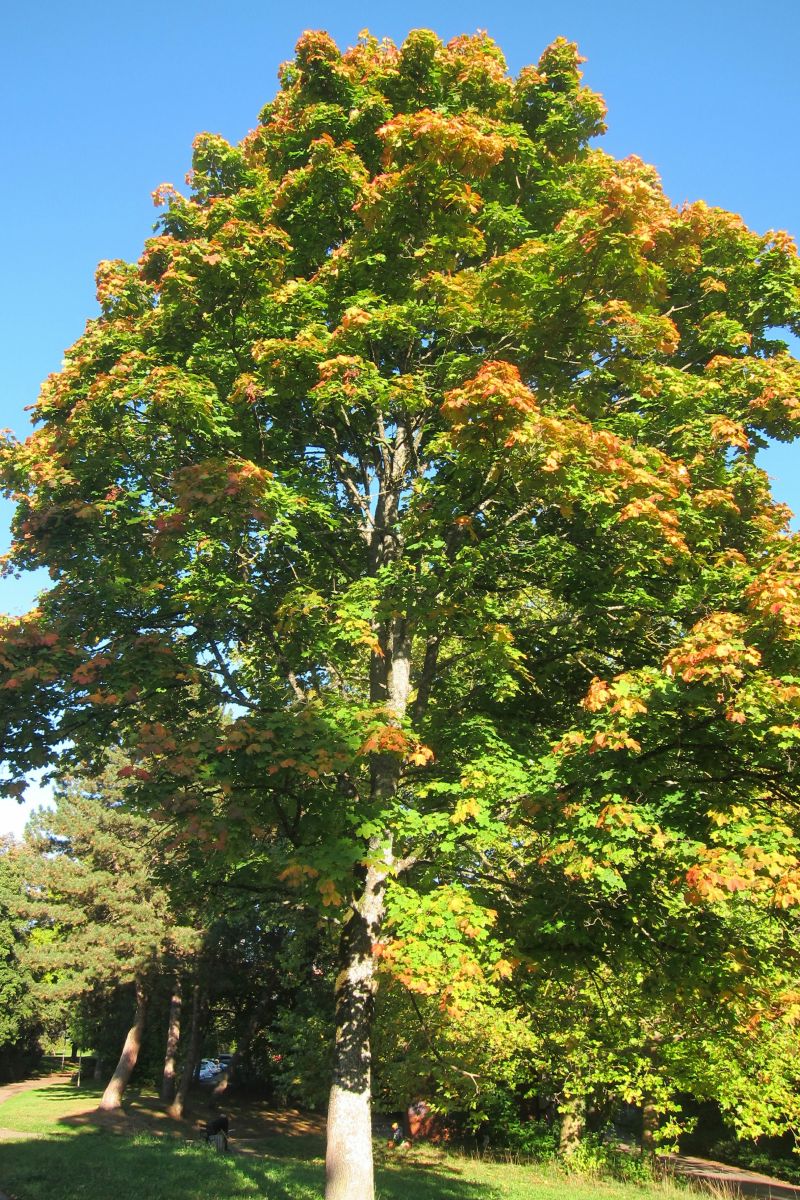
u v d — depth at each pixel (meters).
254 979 30.00
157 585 8.73
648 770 6.64
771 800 7.15
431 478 9.38
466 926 6.59
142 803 6.95
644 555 8.04
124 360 8.78
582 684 9.38
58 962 23.92
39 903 25.64
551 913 7.65
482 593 8.51
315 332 8.64
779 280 10.02
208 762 6.83
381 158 8.73
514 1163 20.66
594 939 7.79
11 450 9.82
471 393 6.98
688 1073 14.02
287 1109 30.44
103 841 24.58
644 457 7.96
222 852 7.10
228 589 8.79
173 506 9.12
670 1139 22.12
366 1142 7.38
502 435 7.20
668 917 7.59
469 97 10.72
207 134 10.81
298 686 9.81
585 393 8.95
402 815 7.31
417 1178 15.86
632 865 7.01
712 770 6.90
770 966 7.72
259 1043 31.92
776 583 6.11
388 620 9.09
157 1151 15.04
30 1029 36.47
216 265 8.55
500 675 8.09
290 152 10.38
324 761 6.52
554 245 7.89
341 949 8.18
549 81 11.45
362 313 7.96
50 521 8.98
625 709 6.13
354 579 9.97
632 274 8.00
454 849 7.87
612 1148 19.34
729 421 8.33
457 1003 6.59
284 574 9.74
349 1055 7.63
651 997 8.52
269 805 7.47
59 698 8.14
